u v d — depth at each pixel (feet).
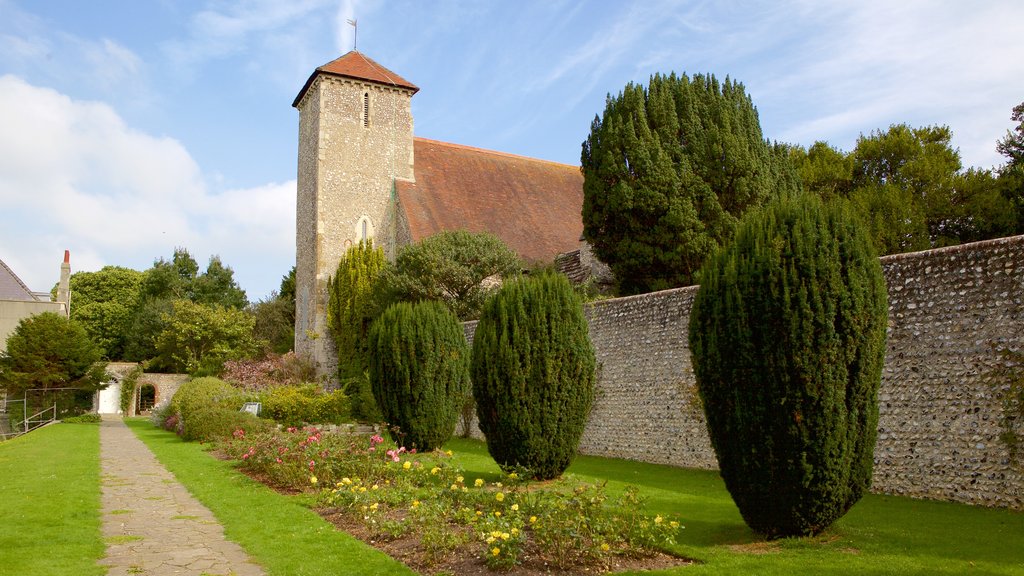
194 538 24.36
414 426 46.44
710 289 24.70
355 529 25.86
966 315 32.24
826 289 22.70
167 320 137.59
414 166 111.75
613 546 22.17
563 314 35.88
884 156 89.86
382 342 47.47
